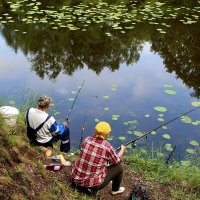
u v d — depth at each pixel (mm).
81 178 4906
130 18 15930
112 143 7664
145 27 15117
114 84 10508
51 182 5098
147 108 9227
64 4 17734
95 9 16984
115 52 12984
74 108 8984
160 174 6320
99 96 9719
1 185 4113
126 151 7262
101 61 12219
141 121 8602
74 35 14211
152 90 10266
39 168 5184
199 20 15922
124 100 9570
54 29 14664
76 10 16500
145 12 16828
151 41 13992
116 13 16188
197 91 10328
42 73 11094
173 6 17984
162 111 8578
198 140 7930
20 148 5316
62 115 8641
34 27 14828
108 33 13477
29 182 4691
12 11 16547
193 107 9375
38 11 16453
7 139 5121
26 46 13289
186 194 5805
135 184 5641
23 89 9805
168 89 10391
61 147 6293
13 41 13688
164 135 7688
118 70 11578
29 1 17969
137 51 13148
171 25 15383
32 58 12352
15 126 5984
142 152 7172
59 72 11227
